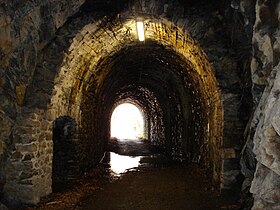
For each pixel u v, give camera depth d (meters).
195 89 8.43
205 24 5.43
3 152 4.84
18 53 4.51
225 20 5.26
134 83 14.12
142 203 5.59
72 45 5.32
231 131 5.58
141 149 15.98
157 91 14.20
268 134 2.75
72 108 6.71
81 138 7.52
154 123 18.44
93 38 5.86
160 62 9.54
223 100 5.59
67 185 6.66
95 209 5.20
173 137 12.70
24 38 4.47
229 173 5.56
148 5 5.28
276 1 3.12
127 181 7.61
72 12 4.80
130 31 6.49
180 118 11.33
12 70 4.55
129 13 5.34
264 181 2.98
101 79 8.77
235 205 4.99
